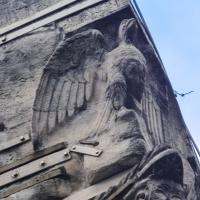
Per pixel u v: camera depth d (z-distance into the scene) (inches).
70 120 556.1
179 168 514.0
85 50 582.9
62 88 569.0
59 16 611.5
